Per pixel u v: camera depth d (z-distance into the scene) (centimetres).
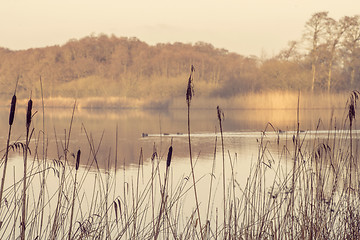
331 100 5497
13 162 1574
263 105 5831
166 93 8300
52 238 570
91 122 3894
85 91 9925
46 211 877
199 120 4053
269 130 2903
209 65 11312
